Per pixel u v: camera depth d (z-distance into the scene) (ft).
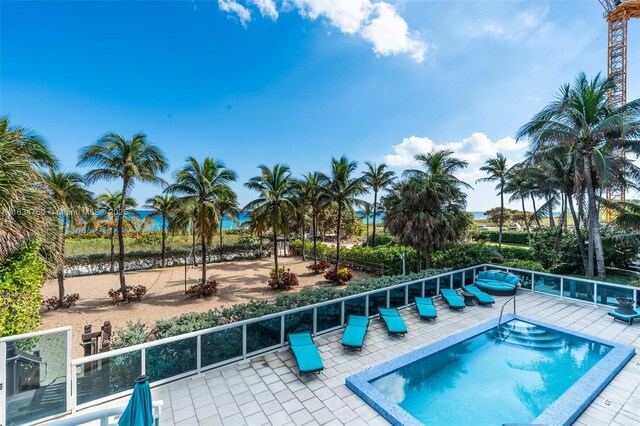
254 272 73.10
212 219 50.49
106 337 21.52
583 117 41.42
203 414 15.60
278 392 17.71
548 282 39.14
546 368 22.45
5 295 16.75
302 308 24.86
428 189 46.42
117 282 60.90
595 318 30.53
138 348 17.49
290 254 103.60
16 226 17.56
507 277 41.24
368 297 30.12
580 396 16.49
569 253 54.65
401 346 24.26
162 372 18.42
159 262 80.64
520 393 19.42
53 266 24.25
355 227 129.18
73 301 44.60
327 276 61.57
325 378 19.34
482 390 19.74
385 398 16.48
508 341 26.50
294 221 65.46
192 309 42.83
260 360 21.66
